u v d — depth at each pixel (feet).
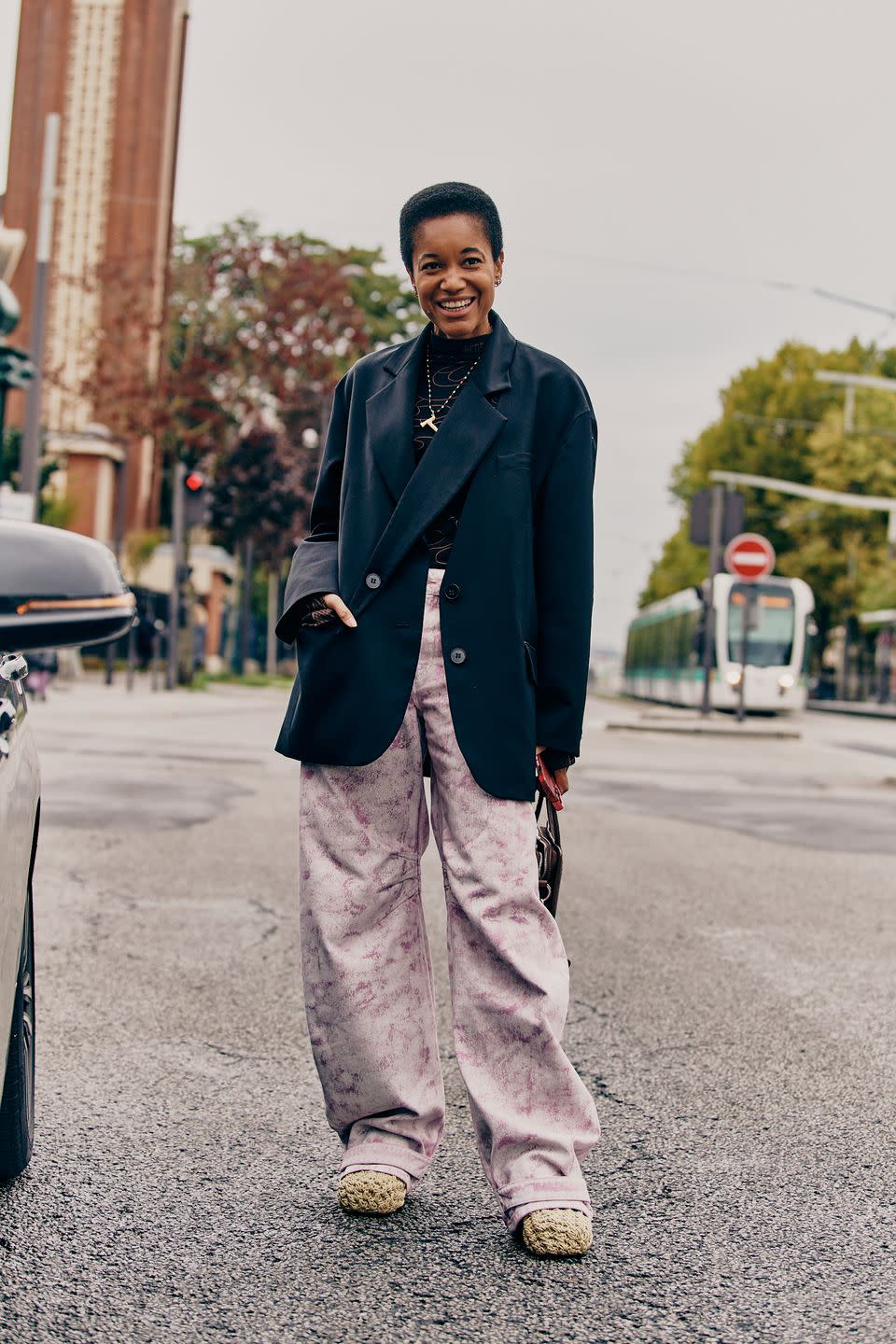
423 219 10.28
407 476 10.25
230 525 144.15
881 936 22.31
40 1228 10.30
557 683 10.21
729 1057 15.35
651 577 270.67
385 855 10.37
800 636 122.93
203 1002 16.99
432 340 10.60
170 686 109.91
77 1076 13.98
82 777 42.37
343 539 10.39
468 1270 9.72
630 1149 12.41
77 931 20.77
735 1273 9.82
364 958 10.38
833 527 192.75
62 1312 8.94
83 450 188.55
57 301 207.21
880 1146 12.62
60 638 7.57
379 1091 10.49
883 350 209.97
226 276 126.00
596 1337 8.77
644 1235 10.48
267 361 124.47
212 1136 12.42
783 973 19.52
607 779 48.88
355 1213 10.66
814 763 61.62
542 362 10.47
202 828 32.04
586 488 10.25
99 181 209.56
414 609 10.16
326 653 10.19
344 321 126.11
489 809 10.05
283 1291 9.34
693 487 216.74
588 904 24.34
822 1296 9.48
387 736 10.09
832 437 190.39
